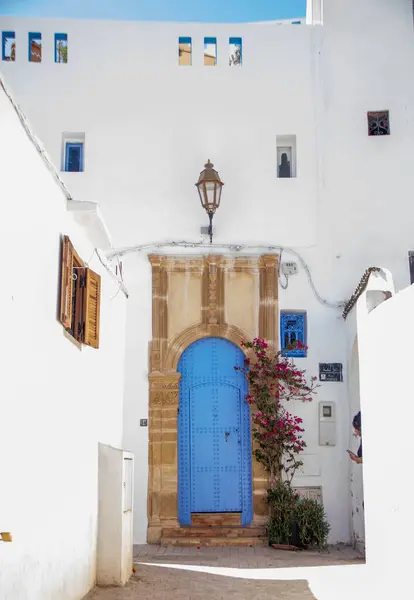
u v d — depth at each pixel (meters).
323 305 13.51
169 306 13.47
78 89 13.99
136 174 13.82
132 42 14.17
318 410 13.14
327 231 13.73
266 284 13.46
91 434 8.39
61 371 7.04
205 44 14.47
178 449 13.20
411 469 6.25
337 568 10.00
